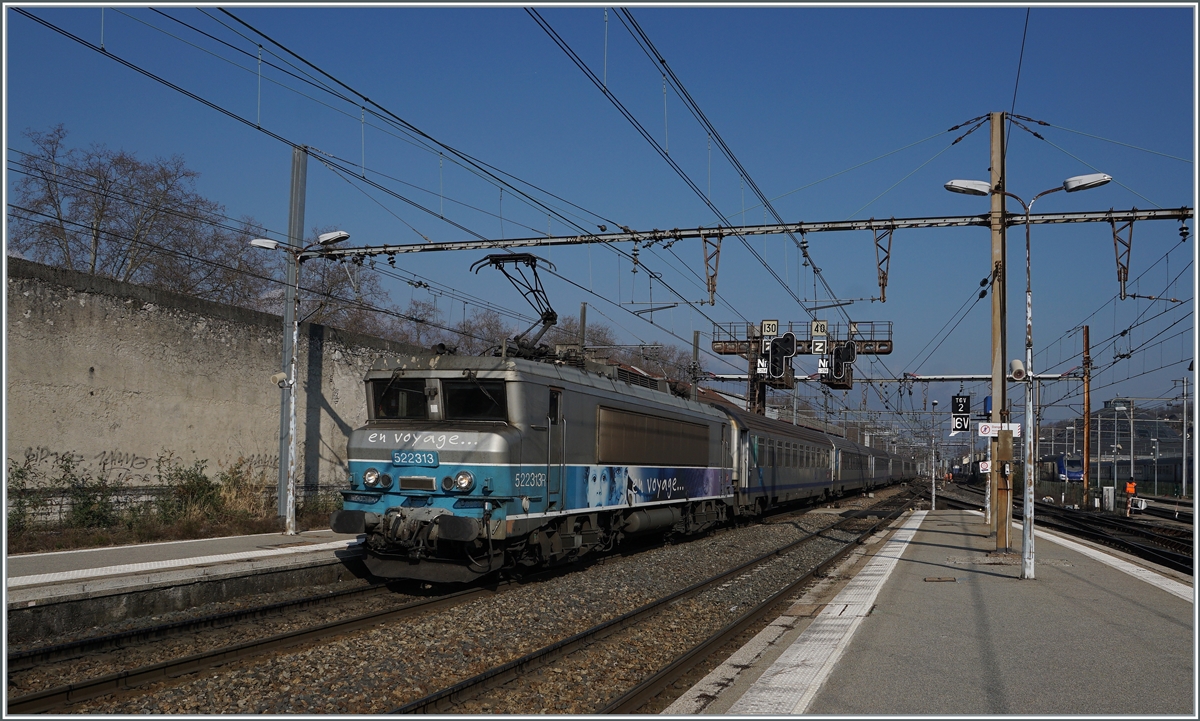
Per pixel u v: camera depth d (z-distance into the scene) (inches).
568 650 371.2
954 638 378.3
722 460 932.6
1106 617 429.1
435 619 421.4
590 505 614.9
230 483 735.7
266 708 284.7
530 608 458.6
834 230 677.9
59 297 616.7
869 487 2122.3
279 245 692.1
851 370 1191.6
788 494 1256.2
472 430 518.6
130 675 321.1
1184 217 644.7
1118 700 284.8
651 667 359.9
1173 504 2010.3
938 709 273.7
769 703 281.9
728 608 495.5
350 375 901.8
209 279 1304.1
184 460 716.7
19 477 585.9
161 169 1235.9
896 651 353.4
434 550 506.6
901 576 584.1
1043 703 280.8
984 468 956.0
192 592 466.3
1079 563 658.2
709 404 959.0
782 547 792.3
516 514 518.9
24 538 556.1
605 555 724.0
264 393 802.8
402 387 553.9
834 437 1722.4
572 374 602.9
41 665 343.6
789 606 505.0
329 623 409.7
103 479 647.1
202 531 647.8
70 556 520.7
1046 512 1604.3
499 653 370.6
